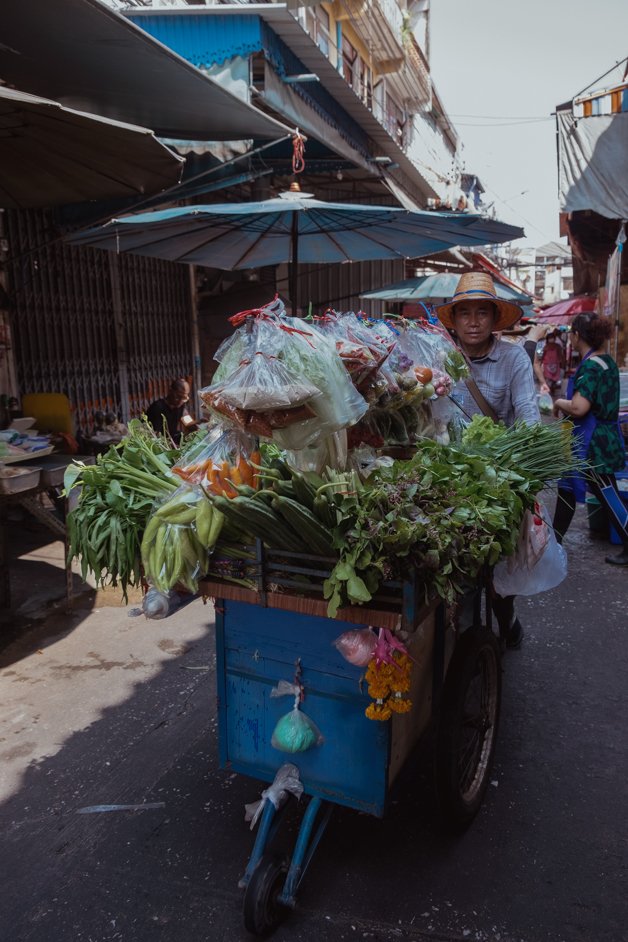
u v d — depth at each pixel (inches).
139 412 325.1
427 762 113.7
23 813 102.0
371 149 374.6
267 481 76.6
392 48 469.4
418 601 70.8
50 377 263.4
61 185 171.8
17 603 178.4
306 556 74.0
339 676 78.2
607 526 232.1
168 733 122.9
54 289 263.4
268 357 70.4
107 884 88.4
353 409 74.8
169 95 162.9
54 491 208.7
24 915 83.6
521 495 85.7
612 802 104.0
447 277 346.9
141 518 84.7
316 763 82.5
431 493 71.8
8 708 130.3
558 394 741.3
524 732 122.5
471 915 82.7
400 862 91.5
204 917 83.1
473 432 103.3
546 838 96.3
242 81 213.6
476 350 134.3
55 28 127.3
